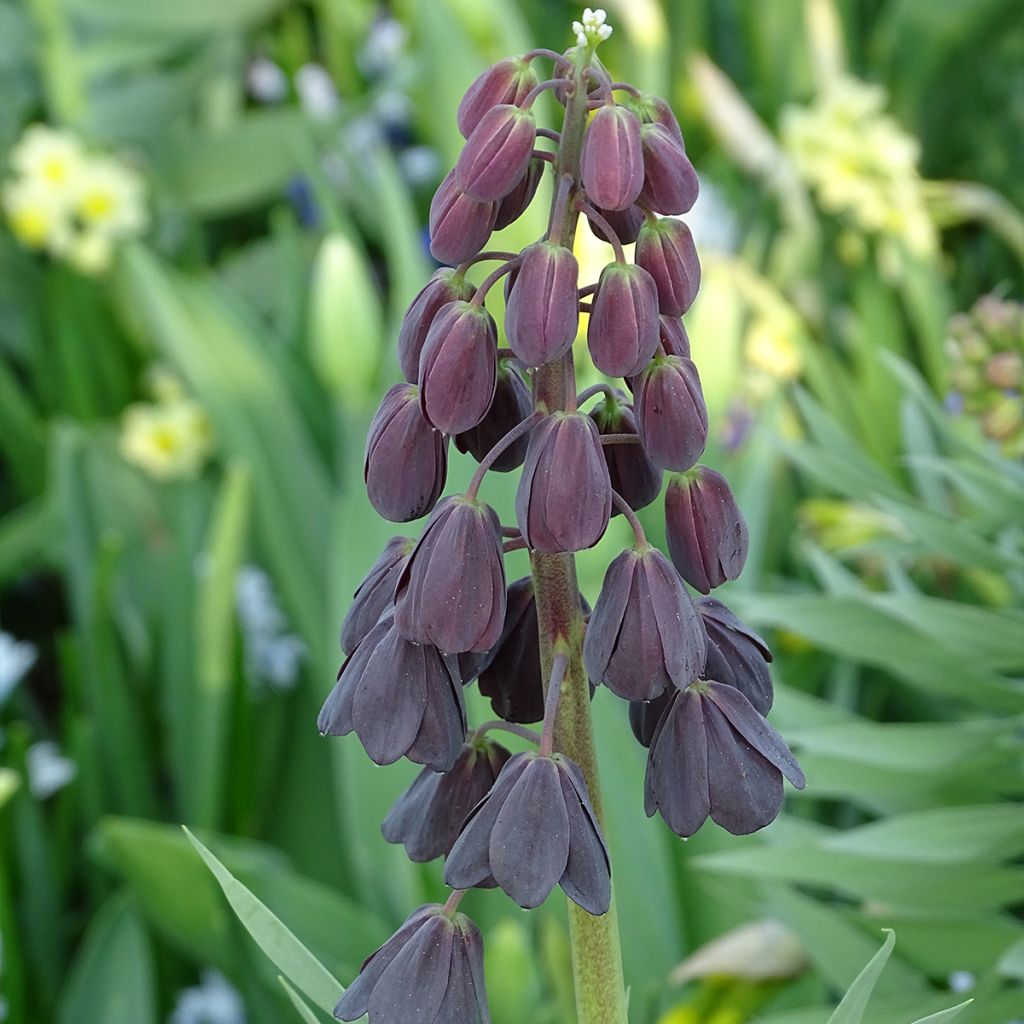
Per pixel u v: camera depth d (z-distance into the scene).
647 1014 0.46
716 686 0.27
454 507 0.26
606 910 0.26
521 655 0.29
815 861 0.42
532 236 0.59
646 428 0.26
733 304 0.64
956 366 0.53
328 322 0.66
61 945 0.61
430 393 0.26
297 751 0.70
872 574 0.64
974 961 0.43
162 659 0.71
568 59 0.26
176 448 0.81
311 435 0.79
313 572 0.69
